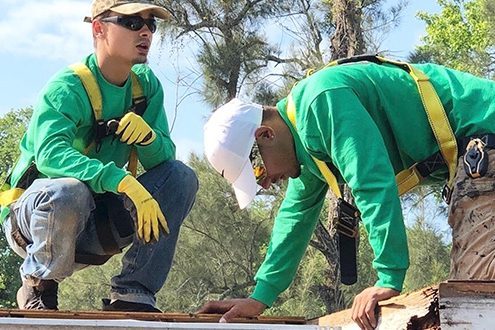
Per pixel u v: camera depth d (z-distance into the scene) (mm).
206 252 12734
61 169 3934
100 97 4160
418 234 12383
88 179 3900
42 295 4043
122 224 4207
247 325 3086
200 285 12703
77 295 12844
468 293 2768
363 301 3074
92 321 3027
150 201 3875
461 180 3252
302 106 3295
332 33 13883
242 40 13898
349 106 3203
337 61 3475
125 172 3916
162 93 4395
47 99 4082
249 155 3439
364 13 13352
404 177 3414
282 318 3680
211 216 12680
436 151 3379
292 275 3775
